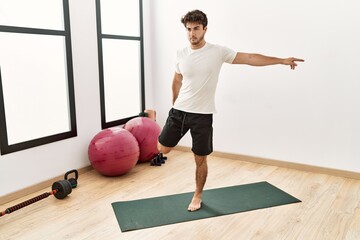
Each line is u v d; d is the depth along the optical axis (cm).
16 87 284
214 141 403
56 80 318
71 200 281
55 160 318
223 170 354
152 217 250
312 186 308
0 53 268
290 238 220
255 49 358
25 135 296
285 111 352
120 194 293
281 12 337
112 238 222
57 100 321
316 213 254
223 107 389
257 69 359
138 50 419
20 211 260
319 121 336
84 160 351
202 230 232
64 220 246
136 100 430
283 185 312
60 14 314
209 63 232
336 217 247
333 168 336
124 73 405
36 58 297
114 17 382
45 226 237
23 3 282
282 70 346
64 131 330
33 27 291
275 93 354
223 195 289
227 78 379
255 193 293
